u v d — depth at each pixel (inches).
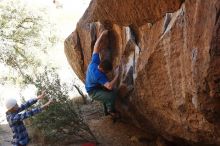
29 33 586.9
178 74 170.1
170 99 182.2
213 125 157.6
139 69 201.6
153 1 181.8
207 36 133.3
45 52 593.9
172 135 211.0
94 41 261.0
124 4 203.2
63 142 292.7
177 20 166.7
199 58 140.2
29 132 309.1
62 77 518.0
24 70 570.6
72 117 286.2
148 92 200.7
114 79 232.8
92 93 245.4
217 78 132.4
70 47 307.9
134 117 249.9
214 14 127.3
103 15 231.9
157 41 183.0
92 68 237.8
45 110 285.7
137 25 207.0
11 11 581.6
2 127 375.9
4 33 575.8
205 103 143.6
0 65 573.6
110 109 277.0
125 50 222.1
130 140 279.1
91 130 303.7
